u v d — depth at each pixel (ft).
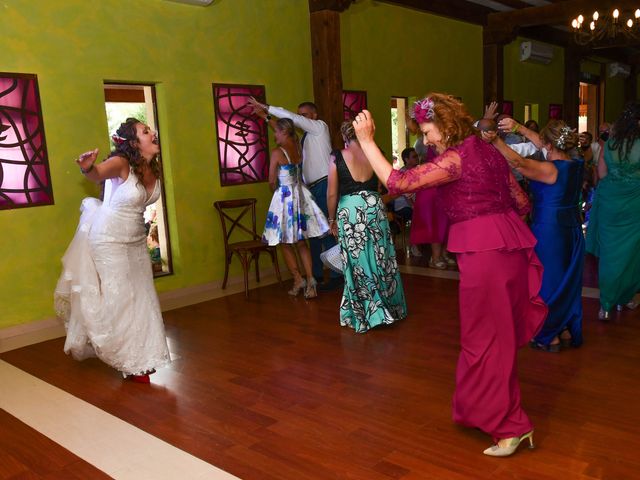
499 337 7.55
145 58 16.70
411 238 19.75
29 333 14.73
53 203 15.15
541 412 9.16
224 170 18.84
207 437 8.96
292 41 20.53
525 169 10.44
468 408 7.92
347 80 23.03
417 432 8.74
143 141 10.70
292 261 17.26
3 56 14.10
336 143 20.75
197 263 18.29
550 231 11.19
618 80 49.29
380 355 12.04
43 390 11.11
